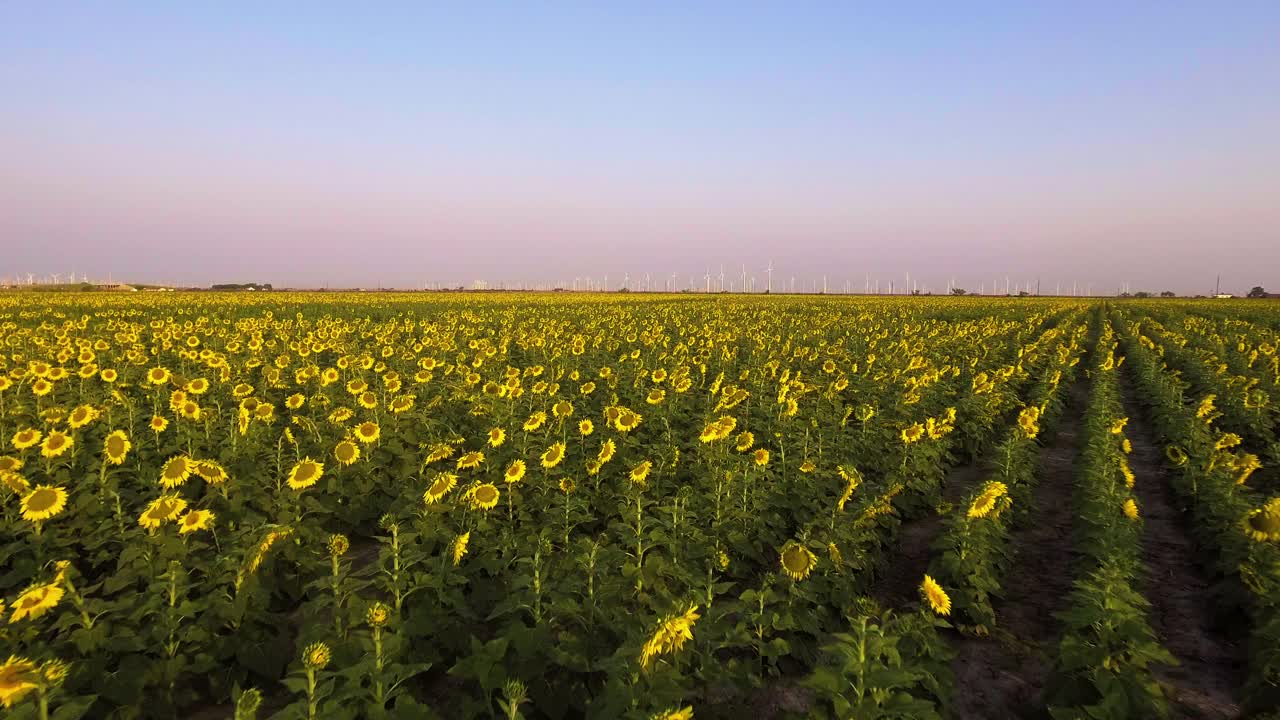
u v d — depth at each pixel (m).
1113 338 38.72
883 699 4.38
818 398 15.75
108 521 7.54
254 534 6.87
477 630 6.42
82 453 9.94
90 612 5.55
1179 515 11.12
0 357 18.34
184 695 5.61
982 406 16.11
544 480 9.00
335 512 9.08
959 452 14.55
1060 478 13.52
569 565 6.70
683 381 14.80
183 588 5.88
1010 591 8.48
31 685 3.94
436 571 6.54
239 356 22.28
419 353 22.03
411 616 5.90
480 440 11.95
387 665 4.83
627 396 16.28
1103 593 5.88
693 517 8.30
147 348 24.16
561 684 5.34
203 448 10.88
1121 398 20.91
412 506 7.89
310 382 17.25
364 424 9.83
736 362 23.70
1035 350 27.30
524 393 15.05
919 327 39.44
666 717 3.69
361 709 4.70
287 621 6.50
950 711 5.68
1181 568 9.20
